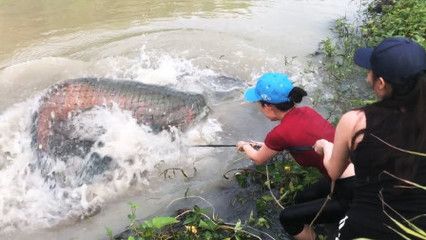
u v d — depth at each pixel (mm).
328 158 2938
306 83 6191
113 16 9203
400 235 2303
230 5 9781
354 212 2531
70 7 9844
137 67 6816
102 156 4781
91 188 4504
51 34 8328
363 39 7352
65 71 6691
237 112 5578
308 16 8914
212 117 5449
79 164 4742
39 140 4859
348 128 2422
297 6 9570
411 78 2184
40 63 6898
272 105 3416
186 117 5148
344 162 2602
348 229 2564
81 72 6676
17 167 4812
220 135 5160
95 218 4141
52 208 4305
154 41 7730
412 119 2205
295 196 3760
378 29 7227
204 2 10023
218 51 7324
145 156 4836
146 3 10008
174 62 6961
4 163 4867
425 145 2201
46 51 7609
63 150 4797
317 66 6711
